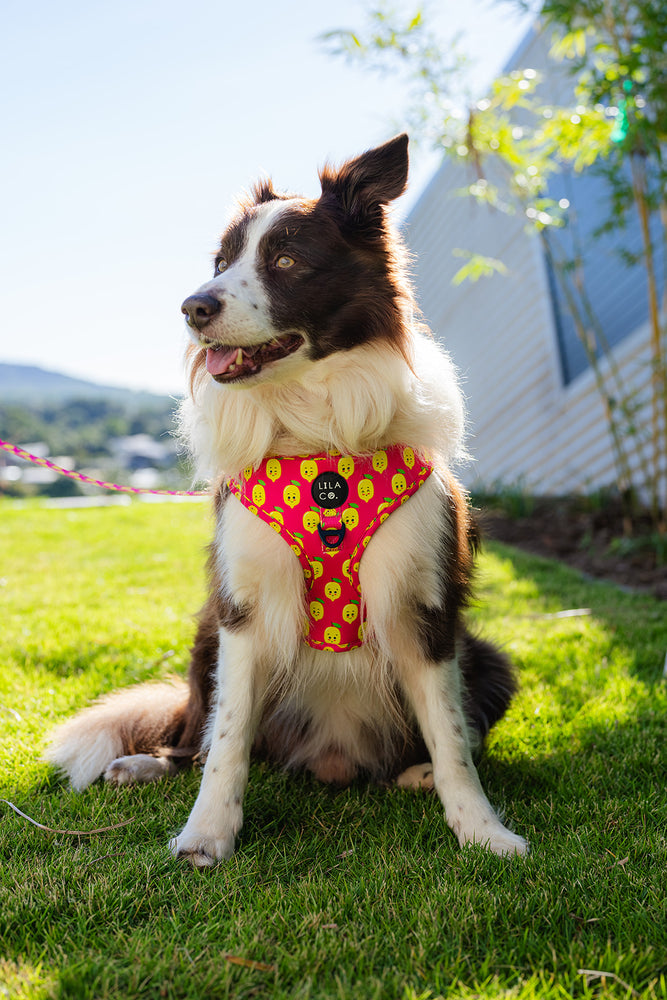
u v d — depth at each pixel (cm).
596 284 802
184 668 359
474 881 184
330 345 222
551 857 195
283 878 193
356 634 234
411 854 199
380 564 221
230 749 219
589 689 318
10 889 181
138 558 657
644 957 154
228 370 217
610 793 233
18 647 381
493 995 144
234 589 228
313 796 244
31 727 284
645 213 552
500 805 229
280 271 221
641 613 433
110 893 178
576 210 819
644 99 502
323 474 221
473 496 866
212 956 158
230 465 231
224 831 207
